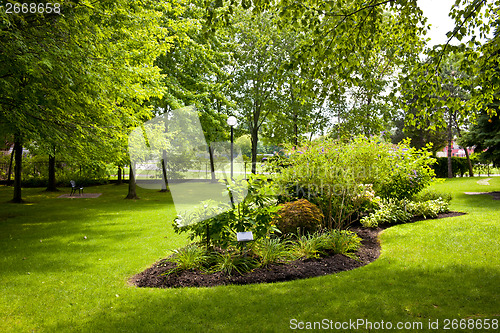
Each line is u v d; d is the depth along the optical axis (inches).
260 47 820.6
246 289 153.9
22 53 239.0
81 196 661.9
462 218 319.6
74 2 256.2
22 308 138.6
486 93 208.2
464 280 157.3
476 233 250.8
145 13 348.2
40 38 254.1
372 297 141.2
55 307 139.3
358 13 196.1
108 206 509.0
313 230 243.6
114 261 209.6
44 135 293.9
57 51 246.8
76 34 276.1
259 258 192.7
